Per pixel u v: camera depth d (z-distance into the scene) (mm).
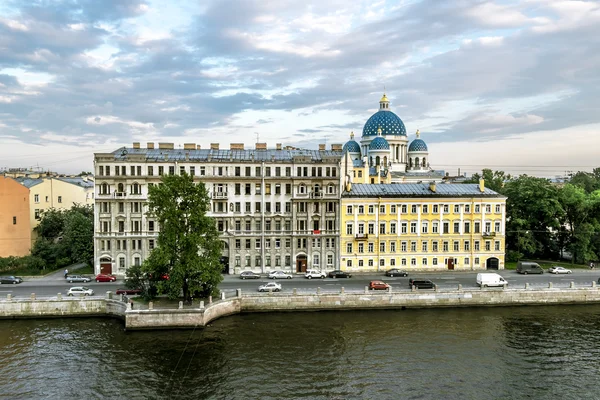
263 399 49719
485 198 104500
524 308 82375
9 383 53031
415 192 105688
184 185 75125
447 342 66188
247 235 100250
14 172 162875
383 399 50000
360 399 49969
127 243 96500
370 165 172250
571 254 114875
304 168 101250
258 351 62344
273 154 105062
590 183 178375
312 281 92312
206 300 75625
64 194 127875
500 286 85750
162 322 69750
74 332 69188
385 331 70375
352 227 102188
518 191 116125
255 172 100375
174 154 101375
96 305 76438
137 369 56688
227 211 100000
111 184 95938
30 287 86125
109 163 95812
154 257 72938
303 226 101500
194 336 67562
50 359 59500
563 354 62188
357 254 102375
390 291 81188
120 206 96562
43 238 108062
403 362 59375
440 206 103625
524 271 99750
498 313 79375
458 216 104250
